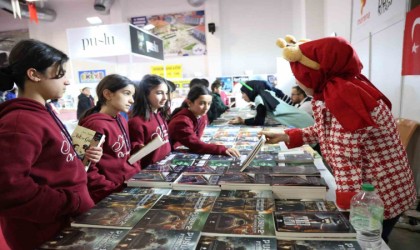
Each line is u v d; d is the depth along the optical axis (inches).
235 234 30.5
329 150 41.2
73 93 225.0
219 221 33.2
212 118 133.6
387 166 40.9
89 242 29.9
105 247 28.9
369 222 33.2
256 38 328.2
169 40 338.6
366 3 131.9
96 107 63.6
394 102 102.3
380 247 30.0
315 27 240.4
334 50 38.6
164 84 71.5
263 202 38.5
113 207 38.3
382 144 40.5
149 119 69.3
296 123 111.9
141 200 40.8
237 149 69.2
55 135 37.5
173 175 50.2
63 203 35.9
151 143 54.6
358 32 144.3
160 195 43.0
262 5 323.6
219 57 328.5
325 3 230.1
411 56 87.0
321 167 57.8
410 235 85.0
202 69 337.4
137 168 63.7
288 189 42.8
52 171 37.5
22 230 38.6
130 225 33.2
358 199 36.7
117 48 125.8
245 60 332.8
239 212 35.5
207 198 41.3
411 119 88.7
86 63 334.3
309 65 40.6
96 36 126.0
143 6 339.0
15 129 32.5
